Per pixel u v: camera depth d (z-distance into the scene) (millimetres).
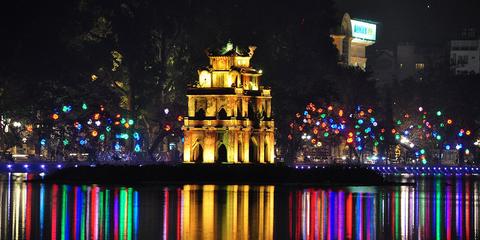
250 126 120625
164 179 121625
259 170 121125
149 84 181000
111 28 185250
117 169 124938
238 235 78188
